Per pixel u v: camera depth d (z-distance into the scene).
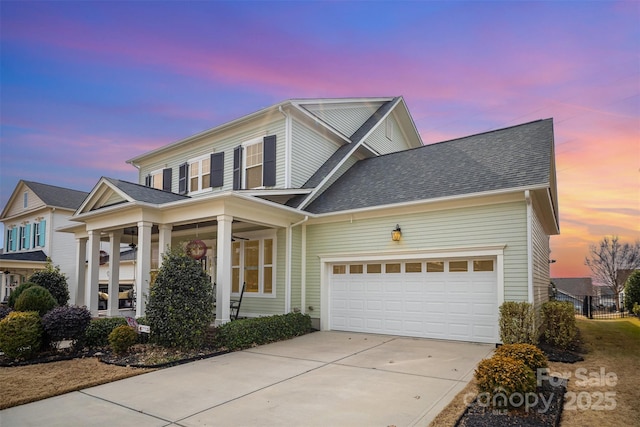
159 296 9.02
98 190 12.82
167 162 17.17
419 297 10.71
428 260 10.65
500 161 10.96
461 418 4.87
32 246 24.58
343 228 12.02
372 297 11.49
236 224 13.13
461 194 9.86
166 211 11.49
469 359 8.00
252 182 14.02
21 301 9.72
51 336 8.73
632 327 13.90
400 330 10.92
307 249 12.68
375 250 11.34
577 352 8.76
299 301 12.49
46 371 7.39
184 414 5.22
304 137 13.93
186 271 9.16
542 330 9.70
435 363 7.74
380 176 13.25
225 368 7.59
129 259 25.91
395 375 6.93
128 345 8.59
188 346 8.88
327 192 13.45
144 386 6.48
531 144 11.26
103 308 21.66
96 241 13.47
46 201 23.72
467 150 12.67
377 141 17.06
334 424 4.80
